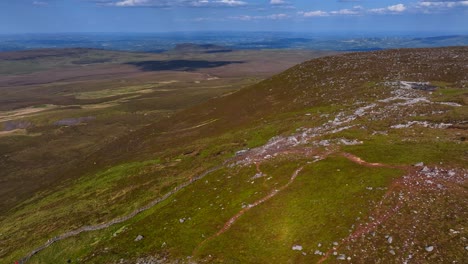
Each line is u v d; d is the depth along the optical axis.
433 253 29.16
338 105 77.69
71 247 53.81
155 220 50.59
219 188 52.34
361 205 36.56
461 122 51.59
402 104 66.06
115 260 43.19
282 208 40.56
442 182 37.12
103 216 60.41
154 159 86.25
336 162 46.50
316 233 35.19
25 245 59.59
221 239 39.34
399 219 33.53
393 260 29.64
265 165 53.19
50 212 73.75
